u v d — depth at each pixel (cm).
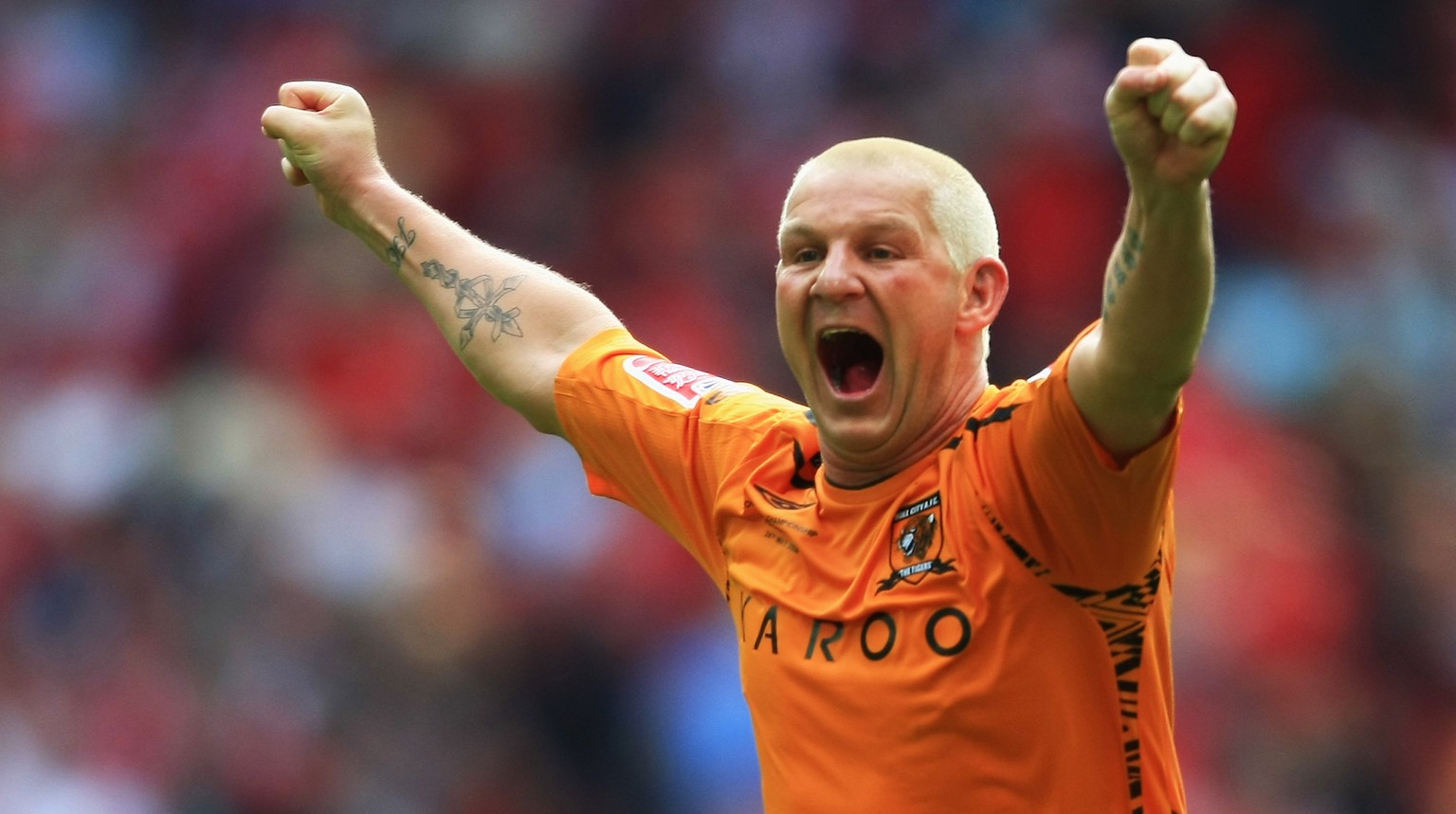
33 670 3691
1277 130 4650
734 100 4847
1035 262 4312
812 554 1233
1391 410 4181
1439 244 4647
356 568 3706
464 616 3700
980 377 1248
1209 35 4778
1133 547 1109
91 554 3897
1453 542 3953
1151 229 1006
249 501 3869
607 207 4731
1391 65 4841
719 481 1326
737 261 4525
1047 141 4475
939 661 1143
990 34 4778
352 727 3550
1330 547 3762
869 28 4866
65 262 4719
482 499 3922
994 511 1141
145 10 5462
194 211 4634
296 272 4444
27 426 4234
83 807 3434
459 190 4797
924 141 4625
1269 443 3909
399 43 5062
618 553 3709
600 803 3522
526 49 5000
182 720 3556
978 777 1139
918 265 1193
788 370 4338
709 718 3469
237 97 4928
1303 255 4491
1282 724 3372
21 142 5053
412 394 4144
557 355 1452
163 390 4269
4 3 5303
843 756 1181
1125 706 1149
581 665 3647
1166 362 1030
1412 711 3644
